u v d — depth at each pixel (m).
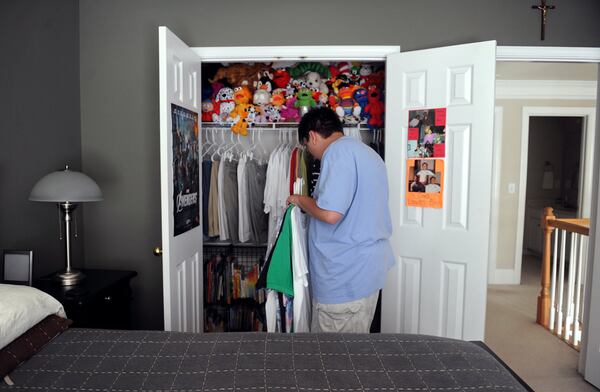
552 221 3.16
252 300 2.88
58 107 2.06
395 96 2.23
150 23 2.24
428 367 1.07
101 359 1.08
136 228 2.31
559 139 5.99
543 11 2.17
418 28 2.22
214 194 2.79
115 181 2.29
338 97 2.82
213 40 2.25
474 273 2.08
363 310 1.63
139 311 2.34
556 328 3.15
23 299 1.15
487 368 1.08
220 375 1.01
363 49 2.23
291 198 1.72
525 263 5.54
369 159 1.61
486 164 2.02
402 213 2.26
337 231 1.60
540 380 2.36
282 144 2.87
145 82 2.25
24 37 1.81
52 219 2.03
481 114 2.01
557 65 3.68
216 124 2.91
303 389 0.95
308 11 2.24
